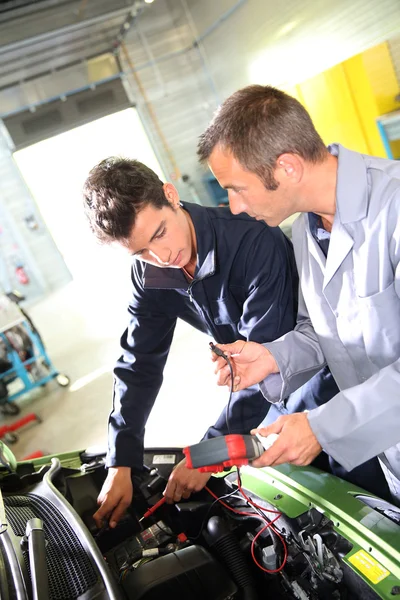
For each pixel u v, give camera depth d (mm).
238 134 983
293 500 1294
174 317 1701
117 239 1247
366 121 5184
